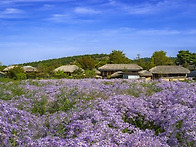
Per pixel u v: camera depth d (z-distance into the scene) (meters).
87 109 8.95
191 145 6.35
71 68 94.44
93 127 7.59
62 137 7.48
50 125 8.38
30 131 7.74
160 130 8.16
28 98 12.38
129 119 8.91
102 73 105.25
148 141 6.39
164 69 91.00
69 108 11.00
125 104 9.50
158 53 134.75
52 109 11.41
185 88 13.09
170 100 10.48
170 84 15.48
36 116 9.87
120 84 16.27
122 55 124.62
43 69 60.12
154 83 16.55
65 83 18.25
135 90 13.51
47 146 6.27
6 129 7.19
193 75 78.25
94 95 12.77
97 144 6.13
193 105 9.48
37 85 17.77
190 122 6.93
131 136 6.78
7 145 6.45
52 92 13.99
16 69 51.72
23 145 6.59
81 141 6.29
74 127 7.71
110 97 11.45
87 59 114.19
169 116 8.00
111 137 6.75
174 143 6.52
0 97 12.72
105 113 8.75
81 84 16.84
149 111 9.21
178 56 153.62
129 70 101.81
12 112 8.90
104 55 199.62
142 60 125.06
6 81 19.56
